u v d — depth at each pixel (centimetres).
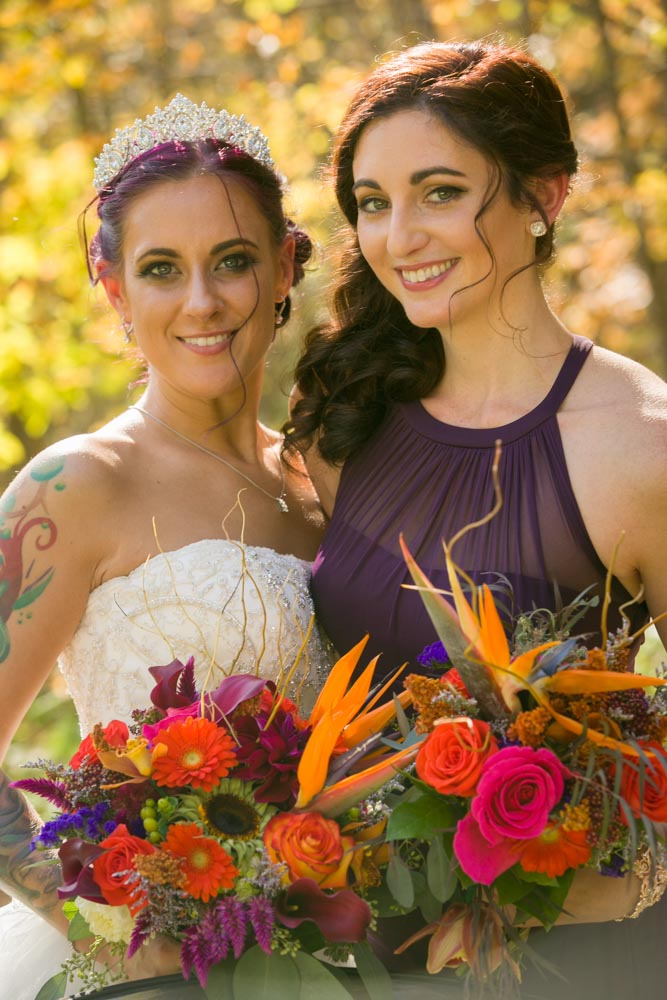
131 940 224
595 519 276
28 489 290
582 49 1043
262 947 221
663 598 280
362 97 291
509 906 242
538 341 293
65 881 234
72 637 296
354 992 244
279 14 1035
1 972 280
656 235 1012
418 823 226
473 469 291
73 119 997
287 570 302
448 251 281
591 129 1038
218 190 299
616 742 222
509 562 281
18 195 830
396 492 301
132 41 1020
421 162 277
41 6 912
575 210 974
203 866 226
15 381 804
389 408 313
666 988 274
